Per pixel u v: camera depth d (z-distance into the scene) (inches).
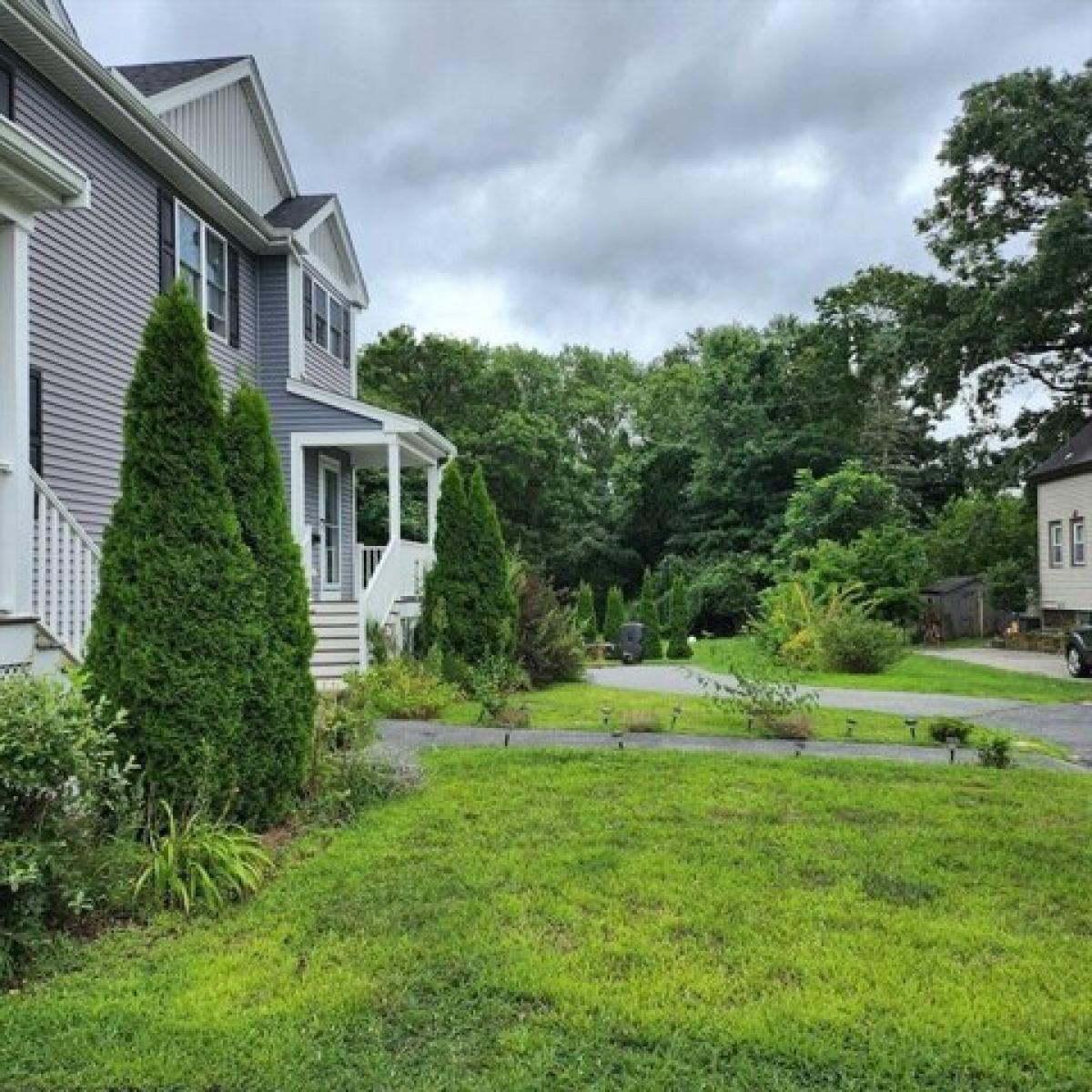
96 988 134.4
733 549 1365.7
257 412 227.3
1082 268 796.6
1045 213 882.8
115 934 153.4
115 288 405.4
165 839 177.6
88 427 382.0
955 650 976.9
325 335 647.8
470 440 1401.3
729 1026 123.3
